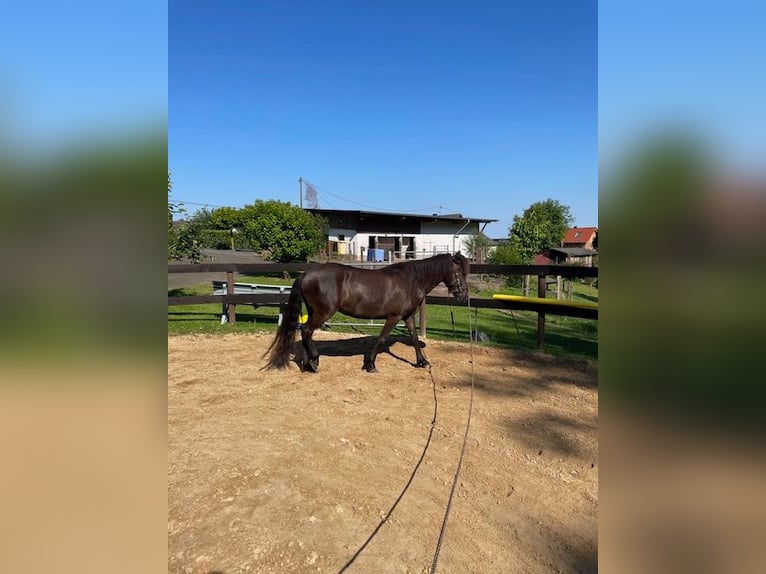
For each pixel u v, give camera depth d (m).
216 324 7.95
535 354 5.94
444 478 2.86
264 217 21.20
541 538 2.31
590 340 7.69
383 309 4.90
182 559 2.08
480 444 3.33
